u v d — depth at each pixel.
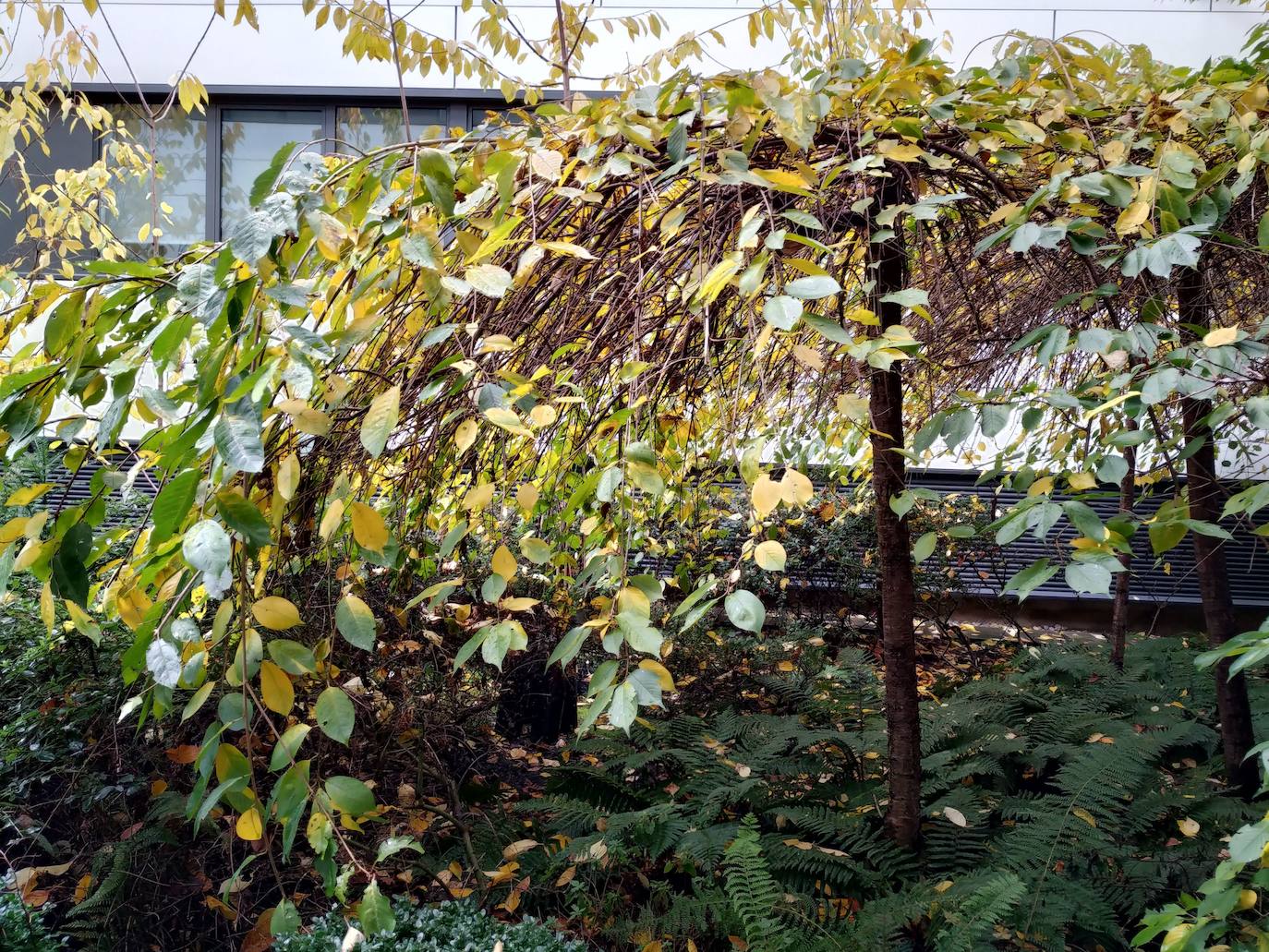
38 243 4.00
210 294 1.01
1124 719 3.17
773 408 2.69
